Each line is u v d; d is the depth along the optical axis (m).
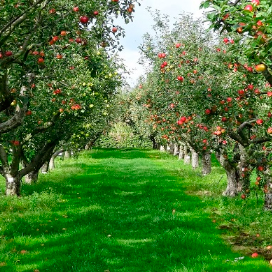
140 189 19.38
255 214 12.14
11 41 8.36
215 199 15.50
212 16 6.44
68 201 15.87
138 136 62.09
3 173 16.19
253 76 10.52
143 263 8.47
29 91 8.60
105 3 8.02
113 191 18.59
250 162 11.09
